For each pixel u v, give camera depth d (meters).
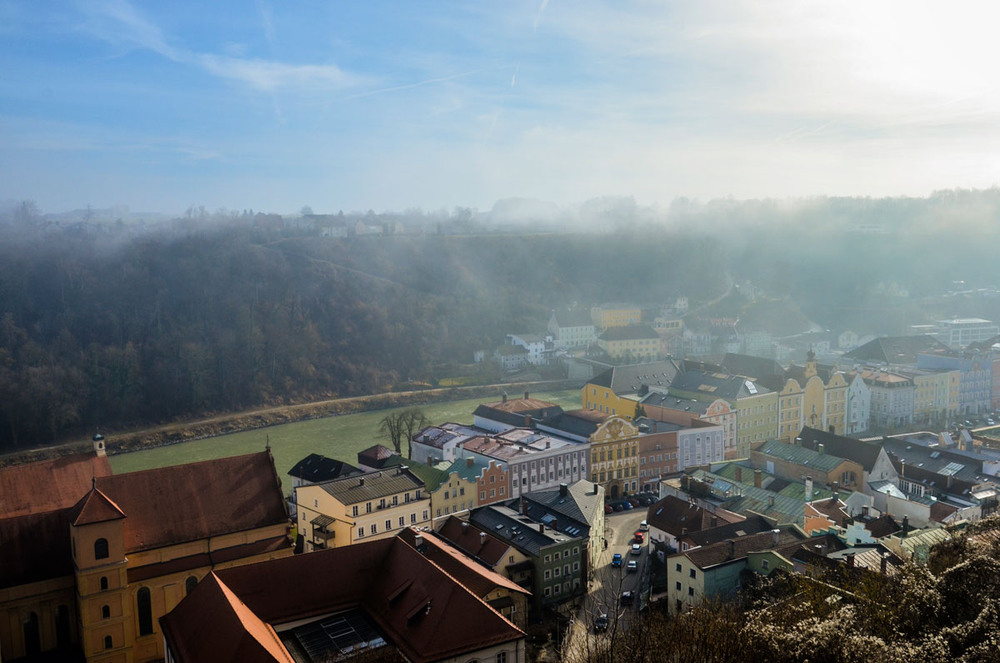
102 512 83.25
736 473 140.25
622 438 159.75
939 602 55.88
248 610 72.81
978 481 131.00
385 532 114.00
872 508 117.31
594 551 119.88
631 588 110.56
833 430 173.00
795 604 62.38
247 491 98.00
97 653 83.44
